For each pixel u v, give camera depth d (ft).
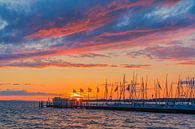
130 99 654.12
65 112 622.95
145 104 596.29
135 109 603.67
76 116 492.54
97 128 309.83
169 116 473.67
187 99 574.15
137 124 351.25
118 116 487.20
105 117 467.52
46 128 303.68
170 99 592.60
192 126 328.08
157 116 476.95
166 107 549.95
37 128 301.84
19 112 620.49
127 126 329.93
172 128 309.01
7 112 615.57
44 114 551.59
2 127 304.91
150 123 362.94
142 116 481.87
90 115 520.01
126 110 624.59
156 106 573.33
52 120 408.67
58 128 305.73
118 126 329.52
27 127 309.42
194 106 510.99
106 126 329.31
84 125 339.36
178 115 493.36
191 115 490.49
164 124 350.64
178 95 581.12
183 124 349.00
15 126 317.22
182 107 526.98
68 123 363.76
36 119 423.23
